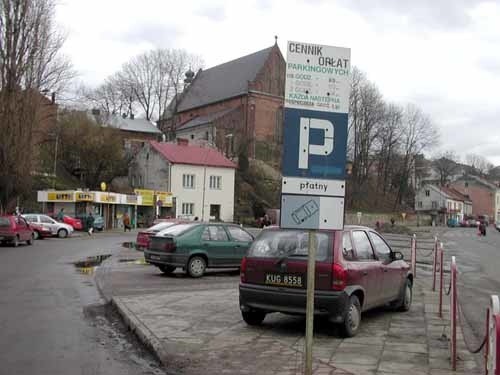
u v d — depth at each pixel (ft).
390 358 23.36
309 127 17.40
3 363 22.38
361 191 307.17
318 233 28.04
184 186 214.48
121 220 177.78
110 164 225.35
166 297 39.01
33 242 106.42
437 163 443.32
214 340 26.16
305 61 17.43
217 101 305.73
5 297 39.93
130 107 328.70
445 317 33.45
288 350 24.49
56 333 28.17
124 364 22.61
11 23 125.59
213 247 54.44
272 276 27.71
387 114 314.14
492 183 485.97
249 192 240.73
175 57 333.83
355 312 27.61
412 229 250.16
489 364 12.58
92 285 47.14
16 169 126.31
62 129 213.66
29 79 128.16
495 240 171.32
